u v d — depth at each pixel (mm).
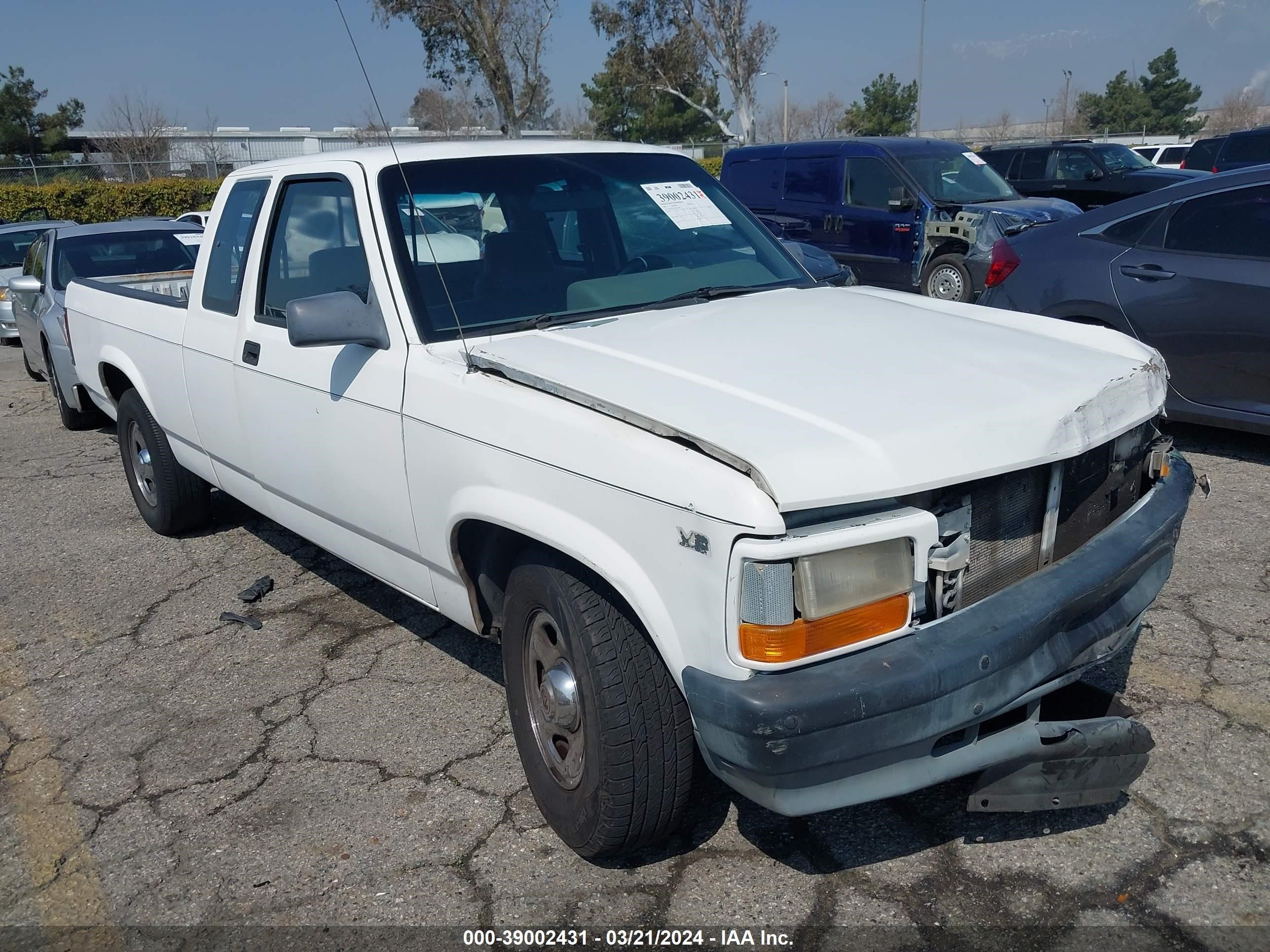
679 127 50219
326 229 3676
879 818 2988
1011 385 2656
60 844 3129
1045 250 6363
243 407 4102
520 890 2791
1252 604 4094
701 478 2271
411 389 3146
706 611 2275
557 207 3715
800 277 4023
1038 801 2662
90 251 8945
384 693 3887
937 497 2428
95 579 5191
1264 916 2531
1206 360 5664
